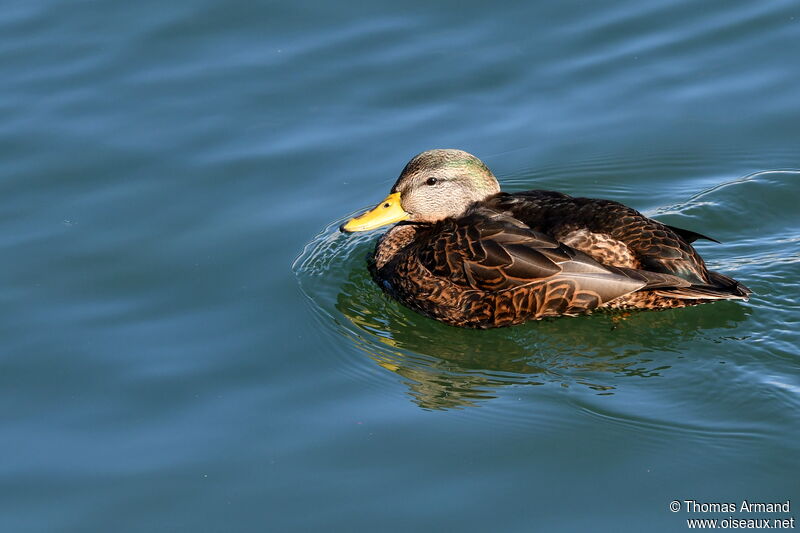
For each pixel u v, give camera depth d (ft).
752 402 39.24
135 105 59.47
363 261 50.90
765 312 43.88
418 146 56.85
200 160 56.13
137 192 54.13
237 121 58.44
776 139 56.65
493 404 40.68
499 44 63.16
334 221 52.65
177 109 59.16
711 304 44.11
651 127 57.88
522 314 43.73
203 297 47.62
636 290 41.27
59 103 59.57
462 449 38.40
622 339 43.34
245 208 53.31
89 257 50.03
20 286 48.14
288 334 45.44
